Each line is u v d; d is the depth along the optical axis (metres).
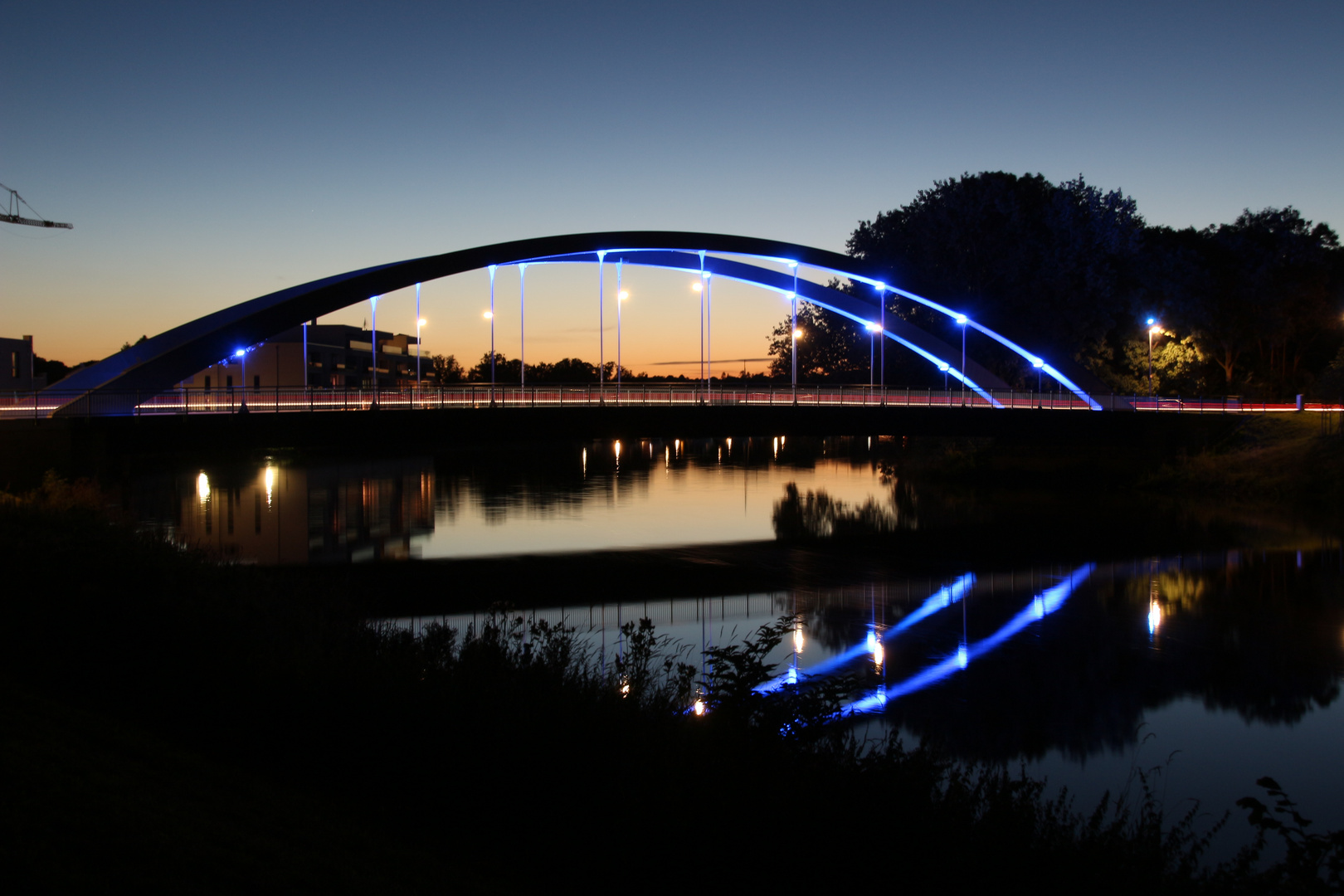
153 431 27.17
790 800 6.99
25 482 25.86
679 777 7.28
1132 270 63.91
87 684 9.59
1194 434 53.44
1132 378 62.88
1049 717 18.14
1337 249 75.25
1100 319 60.00
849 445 102.25
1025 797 7.76
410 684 9.67
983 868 6.62
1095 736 17.23
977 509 47.75
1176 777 15.36
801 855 6.54
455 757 8.09
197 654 10.80
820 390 48.44
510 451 93.44
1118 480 53.53
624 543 37.19
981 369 55.56
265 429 29.03
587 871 6.44
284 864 5.64
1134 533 40.09
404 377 104.19
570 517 45.06
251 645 11.52
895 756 8.37
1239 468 49.59
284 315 32.72
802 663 21.42
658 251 46.53
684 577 30.81
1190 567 33.06
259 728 8.75
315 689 9.48
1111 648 23.00
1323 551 35.44
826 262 48.06
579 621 24.58
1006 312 59.25
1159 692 19.75
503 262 39.34
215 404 31.58
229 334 31.28
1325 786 15.08
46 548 14.19
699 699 10.01
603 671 12.93
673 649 21.52
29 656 10.13
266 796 7.03
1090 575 31.83
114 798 5.96
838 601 27.80
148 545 17.25
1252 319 69.19
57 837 5.09
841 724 8.88
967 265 60.34
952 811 7.35
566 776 7.71
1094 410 51.16
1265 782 7.44
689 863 6.50
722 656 9.40
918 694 19.33
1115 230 59.22
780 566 33.00
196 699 9.44
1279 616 26.25
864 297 65.81
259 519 40.44
